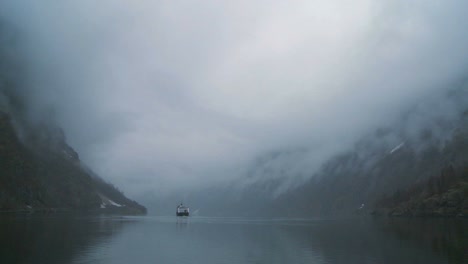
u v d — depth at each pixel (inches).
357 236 3449.8
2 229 3371.1
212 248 2518.5
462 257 2089.1
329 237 3376.0
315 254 2250.2
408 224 5388.8
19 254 2014.0
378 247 2554.1
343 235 3592.5
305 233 3882.9
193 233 3821.4
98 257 2052.2
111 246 2519.7
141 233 3686.0
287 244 2773.1
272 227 5187.0
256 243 2849.4
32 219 5452.8
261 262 1971.0
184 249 2450.8
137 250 2364.7
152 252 2292.1
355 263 1942.7
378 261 1995.6
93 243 2645.2
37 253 2080.5
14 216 6240.2
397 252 2299.5
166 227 4891.7
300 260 2037.4
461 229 4087.1
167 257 2106.3
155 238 3184.1
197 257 2118.6
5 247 2240.4
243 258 2097.7
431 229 4143.7
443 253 2239.2
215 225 5767.7
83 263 1867.6
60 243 2546.8
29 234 3024.1
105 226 4586.6
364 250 2407.7
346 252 2329.0
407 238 3147.1
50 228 3762.3
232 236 3481.8
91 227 4284.0
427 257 2098.9
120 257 2075.5
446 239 3009.4
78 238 2928.2
